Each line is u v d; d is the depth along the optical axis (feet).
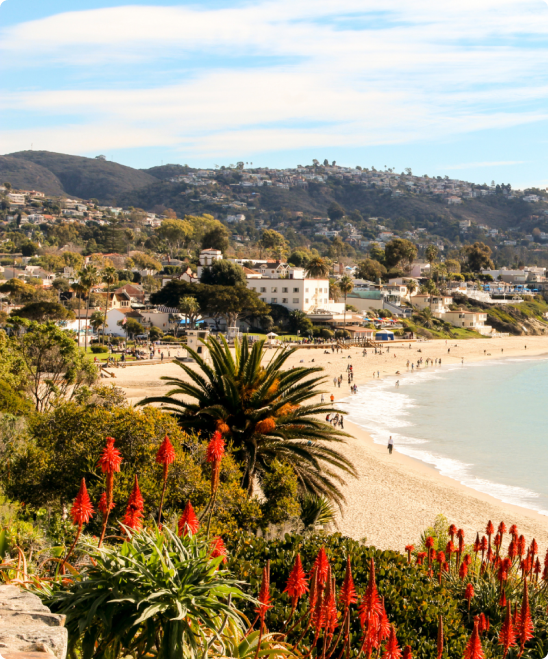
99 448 54.34
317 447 69.62
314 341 437.99
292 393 71.05
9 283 444.96
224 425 65.77
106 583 19.86
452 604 38.65
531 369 393.70
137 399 184.44
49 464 54.19
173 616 19.20
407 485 126.00
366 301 581.94
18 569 23.68
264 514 59.16
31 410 107.76
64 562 22.61
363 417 217.56
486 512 110.22
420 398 267.59
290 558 38.52
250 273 536.83
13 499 51.37
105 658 18.89
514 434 192.54
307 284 483.51
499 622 38.96
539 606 40.88
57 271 635.25
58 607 20.11
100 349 325.83
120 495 49.19
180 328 428.56
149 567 20.18
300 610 30.04
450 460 155.94
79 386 145.07
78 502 21.90
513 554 45.14
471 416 225.15
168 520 46.47
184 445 60.39
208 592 20.01
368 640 22.25
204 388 71.15
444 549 55.01
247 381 68.95
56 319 330.75
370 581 22.21
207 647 19.26
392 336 497.46
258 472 67.82
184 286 415.03
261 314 438.40
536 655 35.81
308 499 65.87
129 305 463.42
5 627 16.87
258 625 29.09
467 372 371.15
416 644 31.91
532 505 118.11
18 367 129.18
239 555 39.68
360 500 112.16
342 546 42.45
